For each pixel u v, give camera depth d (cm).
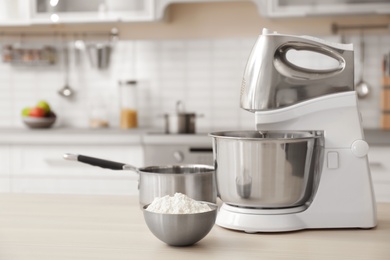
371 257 111
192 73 385
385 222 144
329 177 136
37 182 343
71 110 396
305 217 135
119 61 392
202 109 385
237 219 133
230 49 381
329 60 368
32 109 372
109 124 394
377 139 304
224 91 383
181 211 118
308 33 376
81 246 118
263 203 131
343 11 334
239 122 382
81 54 394
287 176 129
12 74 399
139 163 335
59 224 138
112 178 337
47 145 342
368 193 136
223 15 382
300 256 111
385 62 361
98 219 143
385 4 332
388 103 359
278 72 137
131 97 384
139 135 331
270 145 128
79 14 359
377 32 368
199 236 117
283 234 131
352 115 137
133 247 118
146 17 353
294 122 139
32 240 123
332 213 135
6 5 368
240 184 130
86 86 395
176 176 136
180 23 386
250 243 122
